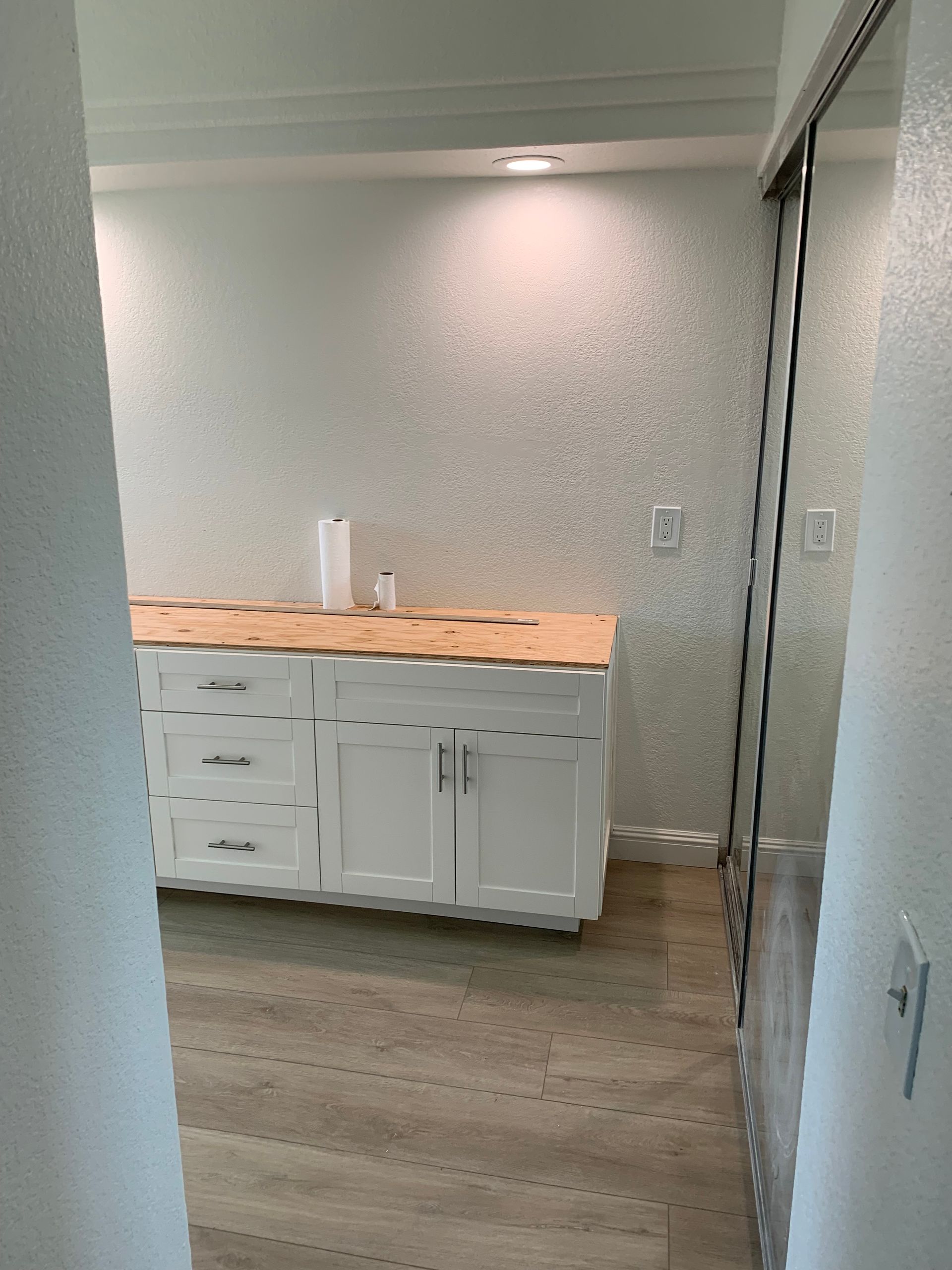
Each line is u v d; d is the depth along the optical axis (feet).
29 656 2.40
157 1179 3.17
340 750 8.56
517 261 9.00
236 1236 5.56
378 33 7.75
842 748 2.77
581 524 9.47
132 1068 2.98
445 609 9.96
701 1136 6.31
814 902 4.64
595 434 9.23
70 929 2.63
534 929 8.86
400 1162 6.08
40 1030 2.50
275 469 9.98
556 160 8.22
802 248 6.13
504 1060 7.04
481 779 8.30
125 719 2.86
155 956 3.09
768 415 8.46
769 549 7.73
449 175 8.80
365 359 9.52
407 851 8.68
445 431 9.52
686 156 8.08
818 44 5.13
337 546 9.61
